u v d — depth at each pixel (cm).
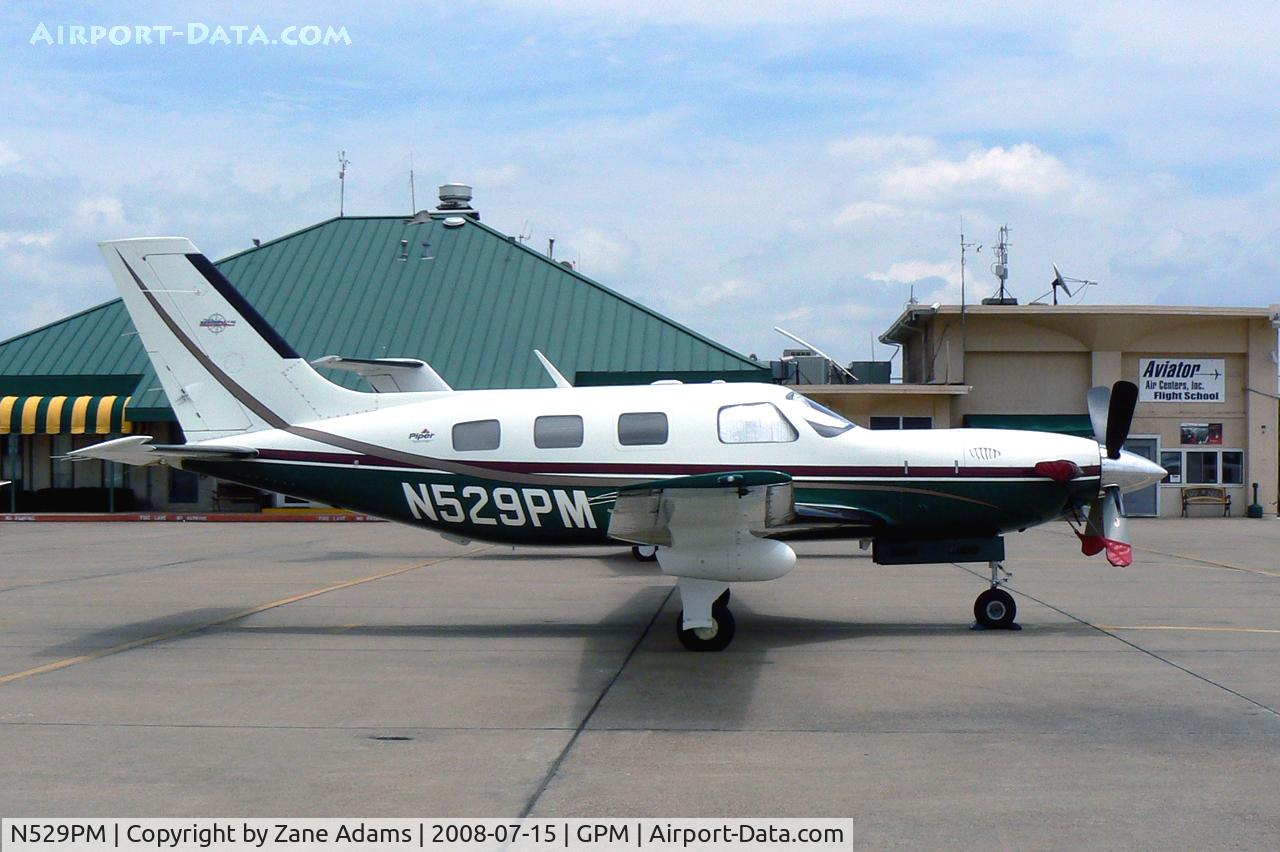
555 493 984
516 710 682
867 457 966
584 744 603
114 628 1013
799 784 528
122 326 3005
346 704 700
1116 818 477
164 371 1067
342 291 3066
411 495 1012
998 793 512
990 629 967
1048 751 582
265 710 685
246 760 573
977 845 446
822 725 641
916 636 937
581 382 2781
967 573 1416
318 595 1243
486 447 994
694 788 523
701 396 994
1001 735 614
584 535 997
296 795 517
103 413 2777
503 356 2847
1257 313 2709
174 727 642
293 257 3203
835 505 962
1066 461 963
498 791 521
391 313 2988
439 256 3170
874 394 2722
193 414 1063
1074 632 952
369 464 1016
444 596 1228
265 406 1056
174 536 2194
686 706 689
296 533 2273
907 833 461
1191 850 440
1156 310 2688
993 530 984
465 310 2986
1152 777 536
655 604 1157
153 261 1066
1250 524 2488
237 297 1063
